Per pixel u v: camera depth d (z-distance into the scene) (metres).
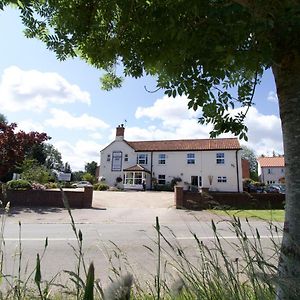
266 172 71.56
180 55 2.63
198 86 2.92
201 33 2.34
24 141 18.41
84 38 3.31
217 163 37.53
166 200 22.83
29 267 5.42
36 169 24.73
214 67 2.59
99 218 13.65
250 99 3.09
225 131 3.06
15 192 16.98
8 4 2.58
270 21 1.91
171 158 39.44
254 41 2.26
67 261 5.94
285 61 2.19
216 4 2.30
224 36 2.26
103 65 3.53
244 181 42.97
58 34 3.34
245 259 2.47
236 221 2.52
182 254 2.88
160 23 2.62
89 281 0.75
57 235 8.96
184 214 15.04
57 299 2.34
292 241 1.95
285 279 1.68
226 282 2.03
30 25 3.41
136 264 5.39
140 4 2.77
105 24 3.22
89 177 45.84
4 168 17.98
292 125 2.12
